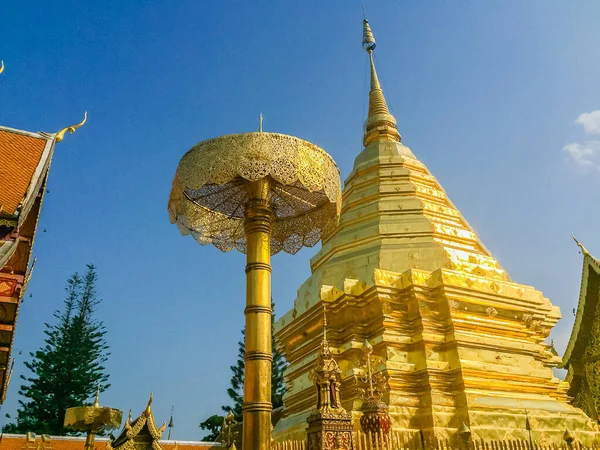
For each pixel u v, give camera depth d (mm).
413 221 22891
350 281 20047
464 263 21141
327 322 19844
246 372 7312
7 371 17547
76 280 50250
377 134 28938
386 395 17484
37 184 15391
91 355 47219
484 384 18078
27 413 43938
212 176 7816
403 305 19562
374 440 12719
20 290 15594
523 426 17406
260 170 7754
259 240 7957
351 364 18969
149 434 14195
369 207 24047
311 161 8148
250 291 7672
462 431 15156
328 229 9742
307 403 19438
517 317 20562
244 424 7109
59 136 17469
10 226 12914
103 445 28641
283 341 22438
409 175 25344
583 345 25750
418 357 18562
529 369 19453
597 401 24828
